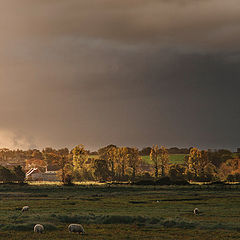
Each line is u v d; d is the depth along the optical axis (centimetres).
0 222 8538
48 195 18350
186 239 6900
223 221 9150
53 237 6900
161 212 11300
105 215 9406
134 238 6950
